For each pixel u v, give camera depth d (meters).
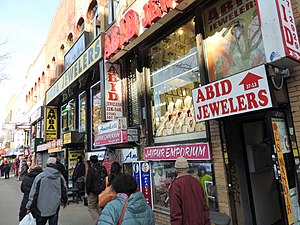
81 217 7.01
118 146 7.44
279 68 3.52
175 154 5.60
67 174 11.11
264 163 5.23
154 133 6.74
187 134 5.73
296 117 3.63
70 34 13.58
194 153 5.18
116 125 6.93
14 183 18.52
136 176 6.60
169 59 6.53
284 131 3.62
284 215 3.20
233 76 3.56
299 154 3.58
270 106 3.11
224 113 3.63
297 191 3.48
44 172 4.71
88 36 10.58
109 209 2.30
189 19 5.81
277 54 3.19
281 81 3.58
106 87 7.81
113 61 7.95
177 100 6.16
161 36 6.61
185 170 3.15
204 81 5.24
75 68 10.24
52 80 16.42
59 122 15.44
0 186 16.47
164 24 6.15
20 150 26.81
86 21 11.14
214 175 4.82
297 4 3.76
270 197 5.40
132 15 6.50
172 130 6.17
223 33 5.07
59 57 15.04
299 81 3.63
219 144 4.76
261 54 4.35
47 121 15.16
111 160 8.19
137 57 7.35
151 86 7.09
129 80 7.97
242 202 4.73
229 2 5.00
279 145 3.40
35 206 4.52
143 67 7.20
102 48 8.02
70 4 13.70
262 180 5.28
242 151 5.02
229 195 4.55
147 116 6.88
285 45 3.13
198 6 5.49
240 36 4.74
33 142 19.33
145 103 6.96
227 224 3.43
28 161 20.20
